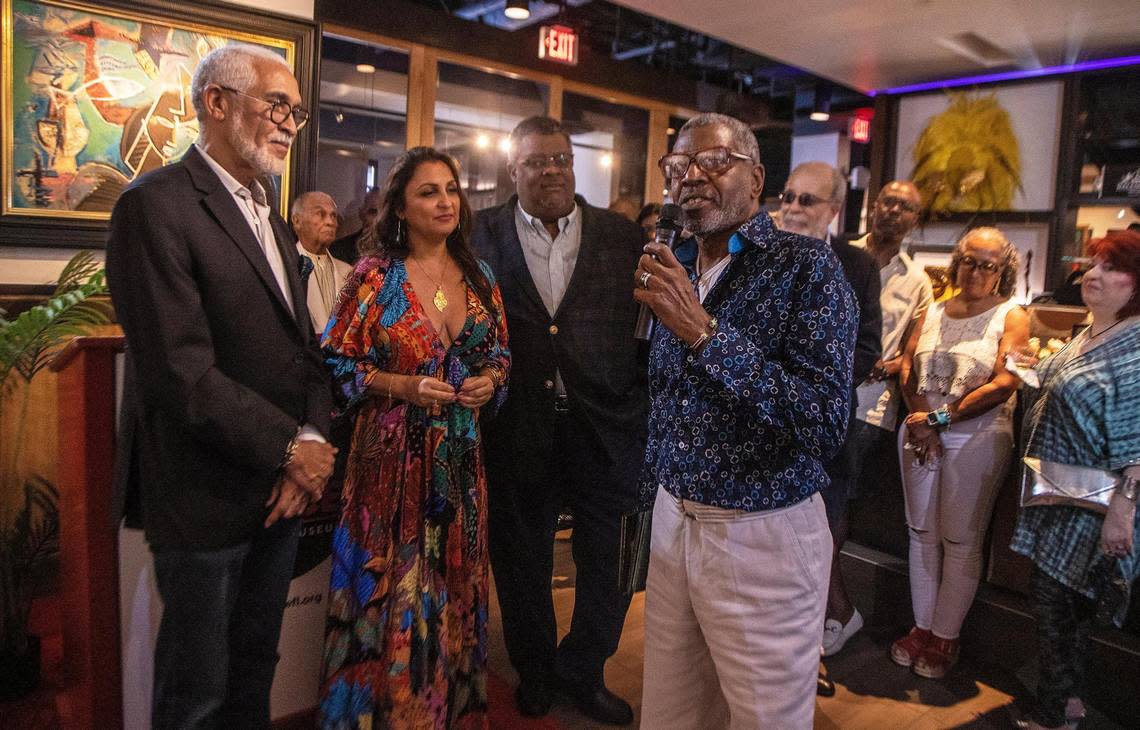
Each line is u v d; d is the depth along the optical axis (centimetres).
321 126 468
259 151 159
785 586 141
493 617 303
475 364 204
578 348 226
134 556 174
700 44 639
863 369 230
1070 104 500
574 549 238
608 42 635
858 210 768
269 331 159
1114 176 491
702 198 147
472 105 533
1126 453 208
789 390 129
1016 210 526
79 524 174
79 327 260
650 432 163
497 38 526
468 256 207
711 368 130
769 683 141
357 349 189
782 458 140
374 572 184
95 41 291
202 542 152
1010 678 270
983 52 480
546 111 569
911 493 277
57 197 291
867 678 268
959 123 545
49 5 281
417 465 188
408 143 500
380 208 201
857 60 507
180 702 156
